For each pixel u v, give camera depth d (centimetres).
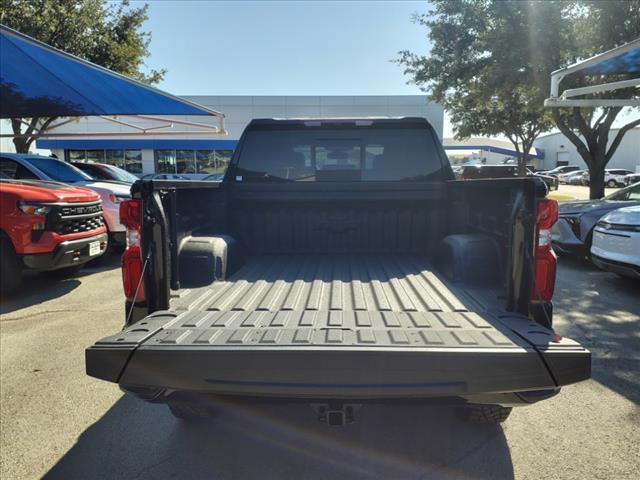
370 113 3081
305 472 263
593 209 764
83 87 847
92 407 338
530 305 253
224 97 3000
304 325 234
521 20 1256
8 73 777
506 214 284
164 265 264
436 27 1463
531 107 1514
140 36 1553
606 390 354
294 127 407
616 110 1325
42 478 261
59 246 606
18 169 862
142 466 271
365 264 373
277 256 404
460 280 308
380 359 199
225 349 204
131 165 2944
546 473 260
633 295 616
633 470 262
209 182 356
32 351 441
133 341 215
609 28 1134
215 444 292
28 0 1214
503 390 199
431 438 296
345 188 400
